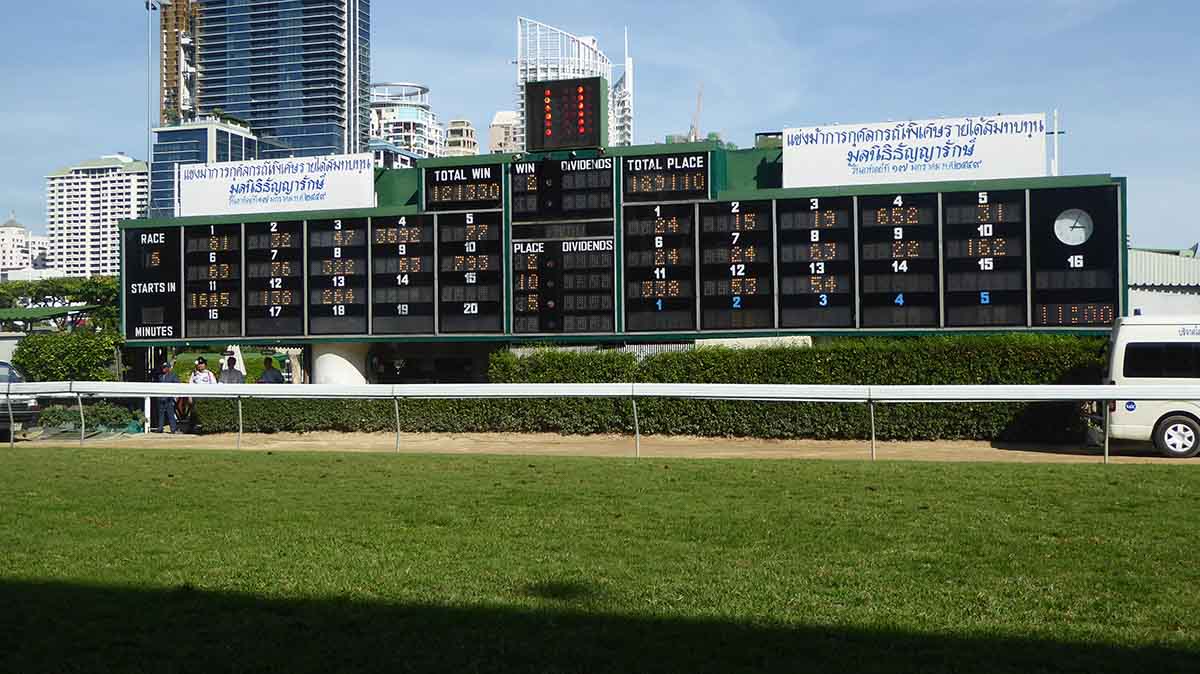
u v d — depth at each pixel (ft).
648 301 65.67
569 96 67.46
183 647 16.35
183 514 27.96
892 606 18.21
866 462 38.17
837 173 66.90
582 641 16.30
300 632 16.98
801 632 16.71
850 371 54.39
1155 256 94.68
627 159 66.08
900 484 31.63
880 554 22.21
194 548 23.57
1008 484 31.30
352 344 73.82
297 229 70.54
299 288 70.38
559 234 66.95
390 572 20.97
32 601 19.04
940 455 45.80
